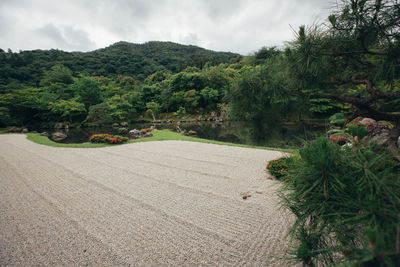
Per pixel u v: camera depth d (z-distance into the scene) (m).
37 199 4.14
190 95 38.12
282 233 2.79
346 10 1.19
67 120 31.52
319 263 1.45
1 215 3.50
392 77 1.18
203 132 20.16
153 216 3.40
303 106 1.69
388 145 0.91
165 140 12.87
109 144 11.52
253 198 4.02
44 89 34.44
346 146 0.90
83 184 5.04
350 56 1.45
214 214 3.43
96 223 3.19
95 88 34.91
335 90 1.79
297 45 1.48
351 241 0.91
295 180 1.00
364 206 0.71
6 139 14.53
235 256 2.39
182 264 2.29
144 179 5.39
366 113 1.32
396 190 0.72
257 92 1.76
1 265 2.33
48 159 7.94
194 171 6.05
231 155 8.12
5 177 5.67
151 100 42.47
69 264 2.33
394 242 0.57
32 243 2.71
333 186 0.78
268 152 8.50
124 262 2.34
